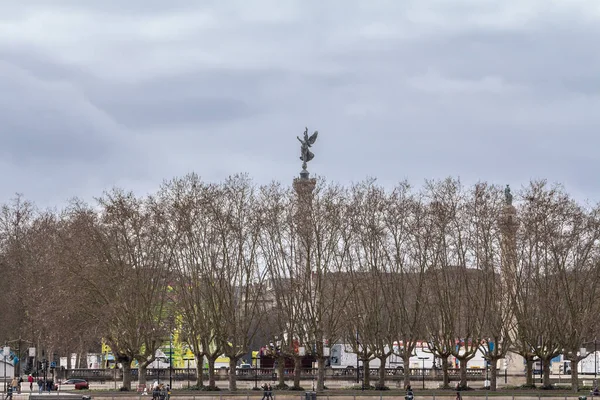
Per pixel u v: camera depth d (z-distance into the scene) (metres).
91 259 155.38
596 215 163.50
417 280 165.25
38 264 195.25
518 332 160.88
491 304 159.88
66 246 159.50
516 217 164.62
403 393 143.62
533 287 163.50
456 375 183.38
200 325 155.38
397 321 158.12
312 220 158.88
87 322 162.00
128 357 153.88
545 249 160.12
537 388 157.88
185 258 159.50
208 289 156.50
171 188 163.88
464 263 161.75
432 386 174.88
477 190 166.50
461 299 166.50
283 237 162.50
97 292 156.00
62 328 163.75
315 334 151.62
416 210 164.38
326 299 166.38
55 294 164.62
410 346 154.88
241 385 176.25
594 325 161.25
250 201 163.88
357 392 144.88
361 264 165.25
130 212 158.12
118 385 175.00
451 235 164.00
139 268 154.88
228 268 157.50
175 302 164.00
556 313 155.62
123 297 153.50
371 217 163.75
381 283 159.00
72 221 174.50
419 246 161.62
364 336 159.00
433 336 161.50
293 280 159.00
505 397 138.25
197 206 160.62
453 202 165.75
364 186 168.38
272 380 180.25
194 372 188.12
